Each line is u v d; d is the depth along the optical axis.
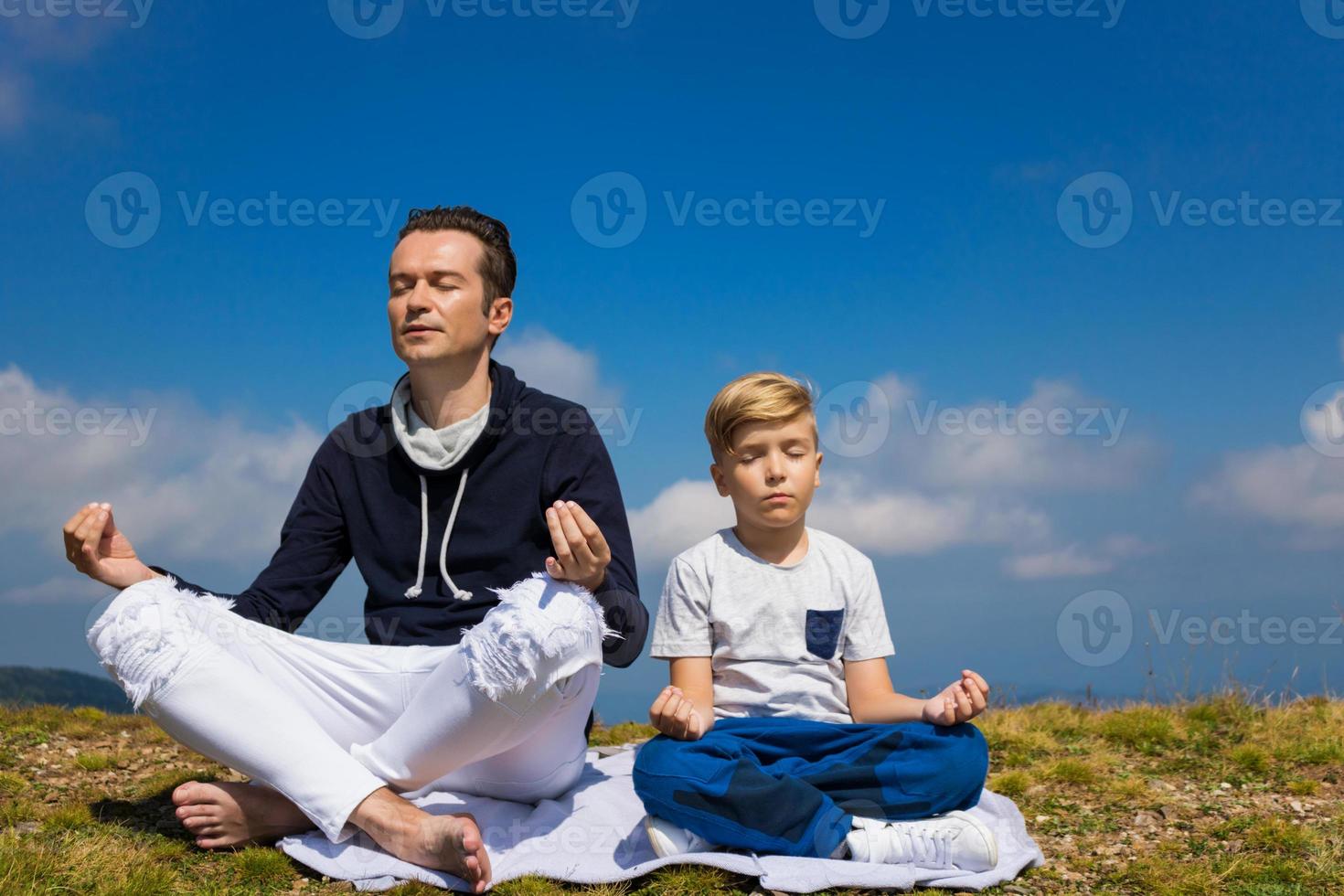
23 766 4.22
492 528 3.43
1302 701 5.87
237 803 3.07
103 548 3.14
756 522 3.39
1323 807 3.91
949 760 3.07
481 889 2.78
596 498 3.43
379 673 3.18
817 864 2.88
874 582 3.47
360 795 2.92
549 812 3.30
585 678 3.04
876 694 3.34
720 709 3.35
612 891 2.81
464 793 3.46
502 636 2.77
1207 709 5.65
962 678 3.13
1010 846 3.28
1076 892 3.00
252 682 2.97
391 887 2.81
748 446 3.36
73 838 3.11
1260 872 3.12
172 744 4.94
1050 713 5.77
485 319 3.47
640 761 3.03
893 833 2.98
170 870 2.88
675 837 2.99
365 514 3.55
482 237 3.49
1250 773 4.50
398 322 3.39
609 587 3.03
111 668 2.96
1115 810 3.92
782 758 3.14
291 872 2.93
